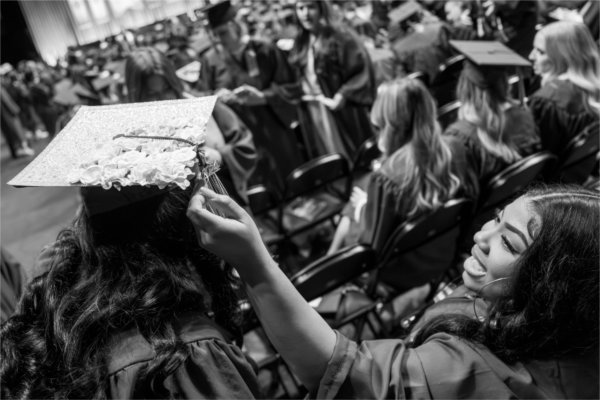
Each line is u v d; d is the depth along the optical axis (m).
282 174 4.51
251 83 4.55
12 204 6.39
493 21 5.66
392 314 2.90
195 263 1.03
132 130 1.01
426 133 2.30
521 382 0.89
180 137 0.94
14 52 17.70
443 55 5.51
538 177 2.72
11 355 0.91
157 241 0.97
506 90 2.67
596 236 0.86
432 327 1.04
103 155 0.93
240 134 2.93
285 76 4.52
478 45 2.77
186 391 0.88
